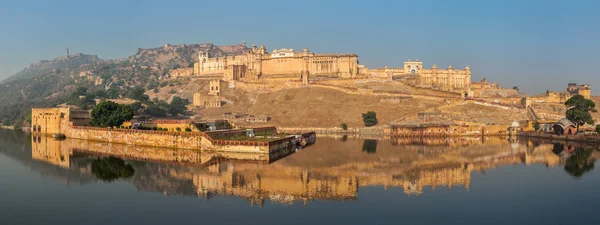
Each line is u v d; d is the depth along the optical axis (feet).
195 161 280.72
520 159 302.66
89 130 420.36
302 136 414.62
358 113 616.39
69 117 456.86
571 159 302.86
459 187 208.95
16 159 288.51
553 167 266.57
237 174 237.04
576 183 218.59
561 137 463.01
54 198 185.16
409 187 208.64
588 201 183.32
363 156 316.19
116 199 183.21
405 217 160.86
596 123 569.23
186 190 199.31
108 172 240.12
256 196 189.67
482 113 588.50
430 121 549.54
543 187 209.56
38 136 467.93
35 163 271.90
